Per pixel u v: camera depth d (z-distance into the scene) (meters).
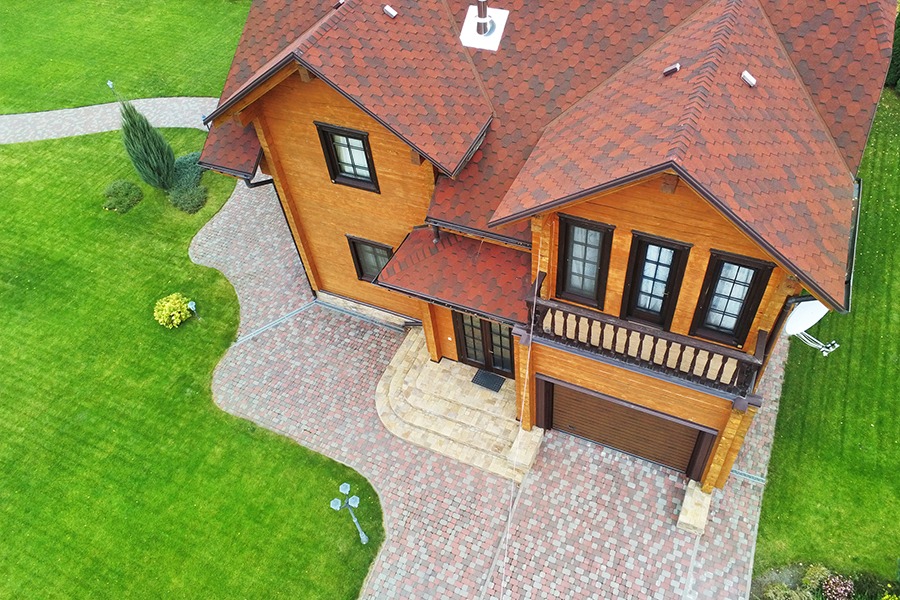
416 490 13.86
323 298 17.78
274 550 13.29
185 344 17.22
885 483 13.02
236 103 11.81
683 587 12.04
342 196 14.18
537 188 9.34
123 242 20.22
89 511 14.16
